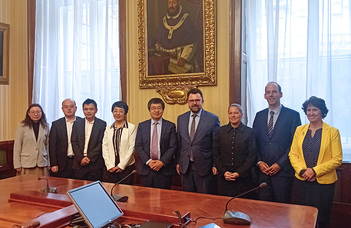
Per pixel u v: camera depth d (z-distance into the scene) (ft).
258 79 13.05
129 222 6.30
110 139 12.19
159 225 5.87
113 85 15.43
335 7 11.91
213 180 12.03
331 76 11.87
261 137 10.89
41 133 13.80
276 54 12.42
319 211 9.41
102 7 15.65
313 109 9.73
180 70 13.97
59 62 16.79
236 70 12.82
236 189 10.65
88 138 12.82
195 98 11.40
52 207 7.23
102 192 6.29
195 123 11.61
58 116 16.75
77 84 16.19
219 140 11.05
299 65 12.35
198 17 13.58
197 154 11.20
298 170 9.62
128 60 14.99
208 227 5.84
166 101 14.24
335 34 11.91
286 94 12.48
